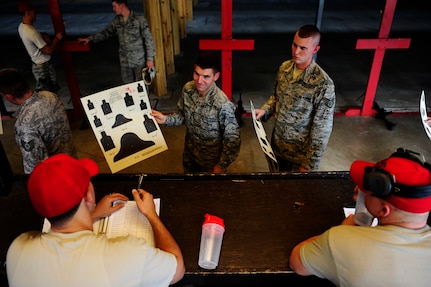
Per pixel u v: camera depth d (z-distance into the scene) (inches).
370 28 341.1
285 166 103.0
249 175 74.1
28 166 88.7
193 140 96.0
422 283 41.3
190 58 255.3
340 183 72.3
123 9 154.3
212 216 62.7
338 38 311.4
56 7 148.2
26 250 43.6
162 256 47.4
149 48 163.9
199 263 56.6
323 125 85.8
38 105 86.4
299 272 52.9
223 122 87.2
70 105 190.9
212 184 72.5
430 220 62.3
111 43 303.9
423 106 81.1
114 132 79.4
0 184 69.3
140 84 80.7
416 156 44.9
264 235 61.4
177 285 57.8
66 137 97.1
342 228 46.3
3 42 319.6
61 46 156.5
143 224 61.4
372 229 44.3
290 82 89.7
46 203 42.8
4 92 82.3
